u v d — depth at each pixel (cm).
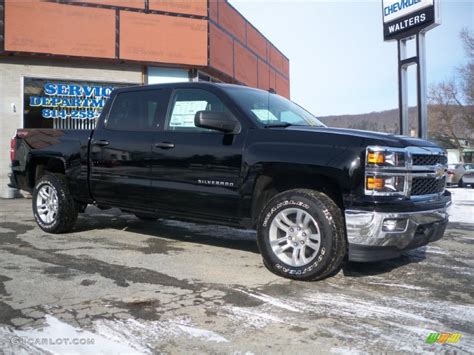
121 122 582
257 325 330
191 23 1420
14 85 1312
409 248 434
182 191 509
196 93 525
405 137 455
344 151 417
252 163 458
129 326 324
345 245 425
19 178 688
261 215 457
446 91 4744
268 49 2214
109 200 584
